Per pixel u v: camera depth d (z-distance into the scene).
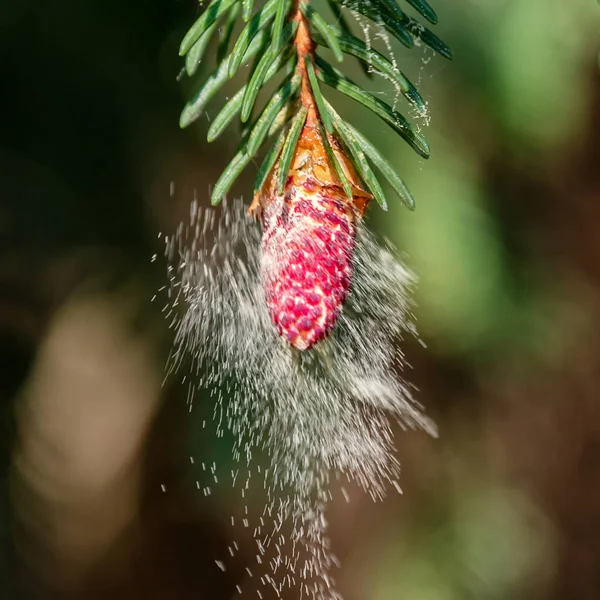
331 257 0.31
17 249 0.47
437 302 0.47
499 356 0.55
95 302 0.50
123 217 0.48
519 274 0.55
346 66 0.41
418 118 0.34
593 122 0.52
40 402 0.55
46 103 0.44
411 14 0.39
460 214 0.47
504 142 0.48
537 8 0.44
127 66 0.44
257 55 0.32
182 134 0.46
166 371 0.52
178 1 0.42
